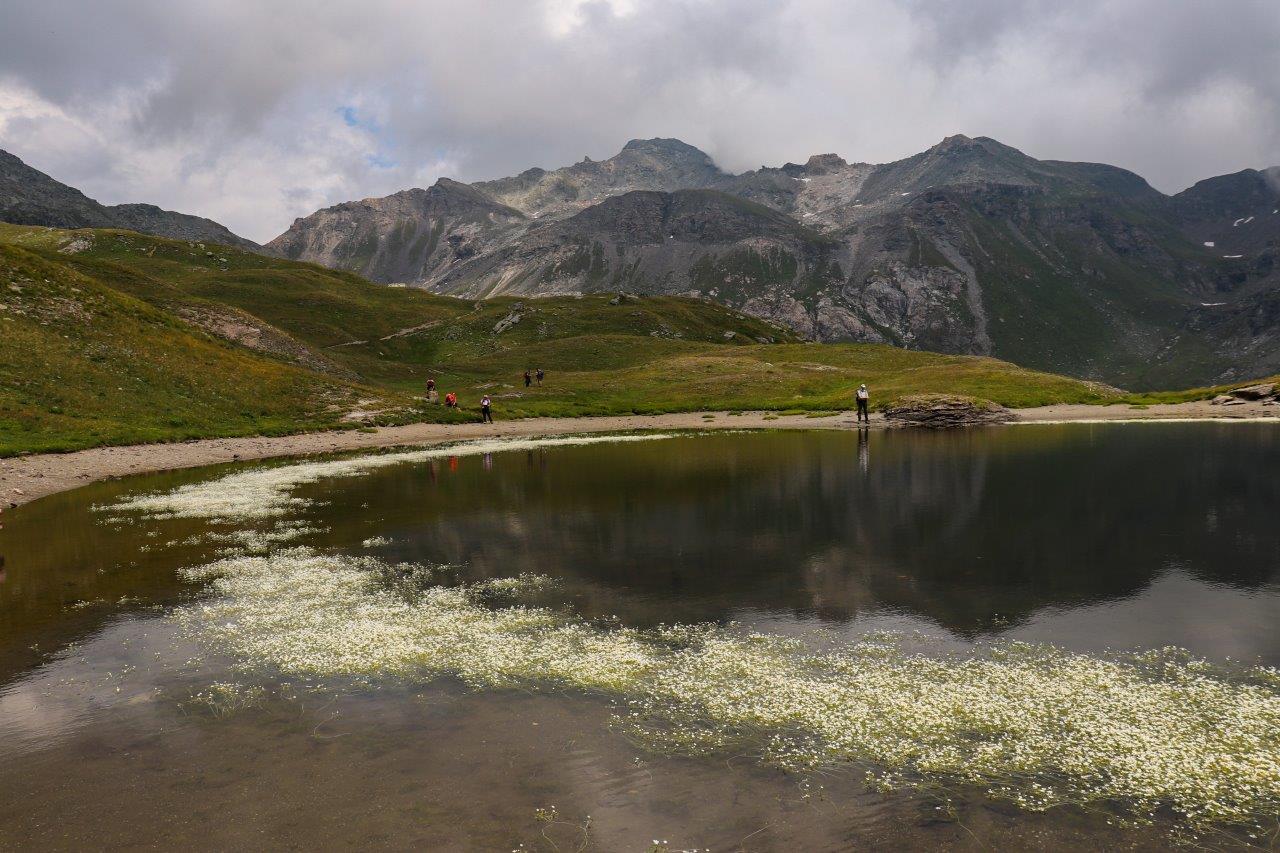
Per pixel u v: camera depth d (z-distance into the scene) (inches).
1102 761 384.2
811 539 885.2
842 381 4153.5
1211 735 405.1
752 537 903.1
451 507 1162.0
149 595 701.3
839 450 1967.3
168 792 363.3
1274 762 377.1
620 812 343.0
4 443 1680.6
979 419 2886.3
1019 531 903.1
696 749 402.3
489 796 357.1
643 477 1477.6
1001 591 663.8
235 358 2881.4
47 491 1355.8
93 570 794.2
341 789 364.5
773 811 343.9
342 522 1050.1
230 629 603.5
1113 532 884.0
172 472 1653.5
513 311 7391.7
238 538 949.2
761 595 668.1
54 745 412.5
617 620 609.6
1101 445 1887.3
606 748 403.9
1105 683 467.5
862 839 321.7
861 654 526.0
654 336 7519.7
